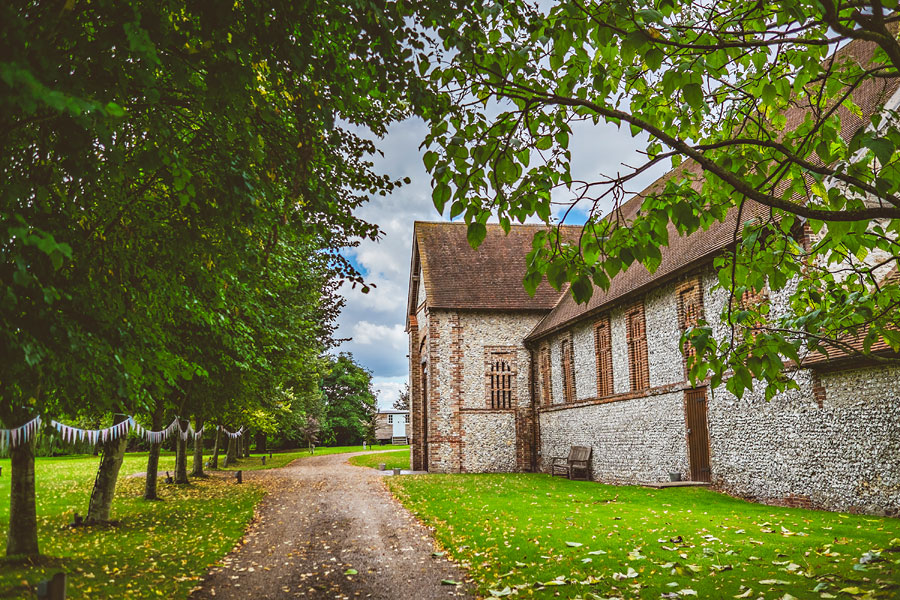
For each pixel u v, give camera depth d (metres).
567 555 9.35
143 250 7.95
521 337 32.34
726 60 4.62
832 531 10.14
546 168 4.68
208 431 44.44
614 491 18.42
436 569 9.27
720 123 5.64
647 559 8.75
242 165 6.59
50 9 4.11
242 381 18.83
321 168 8.89
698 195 4.27
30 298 5.33
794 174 5.34
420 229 35.69
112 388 7.27
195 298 9.66
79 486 25.19
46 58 3.82
